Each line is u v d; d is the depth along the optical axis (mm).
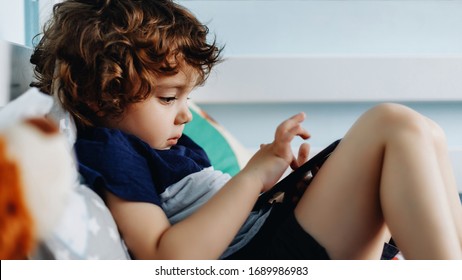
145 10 955
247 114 1746
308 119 1751
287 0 1720
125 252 744
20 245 560
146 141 924
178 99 949
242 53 1724
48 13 1293
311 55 1654
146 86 892
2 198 536
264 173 815
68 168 604
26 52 1115
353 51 1735
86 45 915
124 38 909
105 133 825
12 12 1197
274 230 830
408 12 1729
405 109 765
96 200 724
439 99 1669
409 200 696
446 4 1729
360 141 763
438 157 799
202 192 899
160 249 732
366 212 772
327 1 1722
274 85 1656
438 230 679
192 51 961
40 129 584
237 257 833
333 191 773
